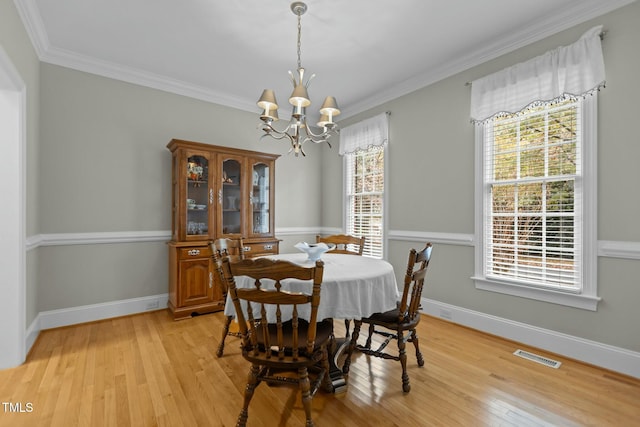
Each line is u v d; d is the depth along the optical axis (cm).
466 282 303
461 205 307
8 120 220
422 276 205
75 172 303
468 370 219
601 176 222
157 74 341
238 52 296
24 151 227
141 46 285
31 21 237
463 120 305
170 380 204
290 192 465
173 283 329
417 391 194
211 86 372
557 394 190
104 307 317
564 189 244
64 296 297
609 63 217
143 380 204
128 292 332
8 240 220
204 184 346
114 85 324
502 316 276
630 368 209
